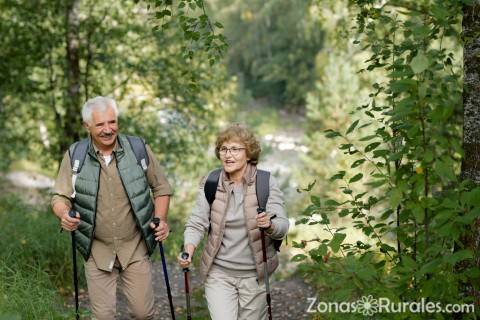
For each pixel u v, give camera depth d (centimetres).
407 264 267
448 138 261
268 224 316
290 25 2631
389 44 423
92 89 782
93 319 365
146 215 357
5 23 744
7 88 765
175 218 885
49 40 762
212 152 980
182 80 792
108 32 768
